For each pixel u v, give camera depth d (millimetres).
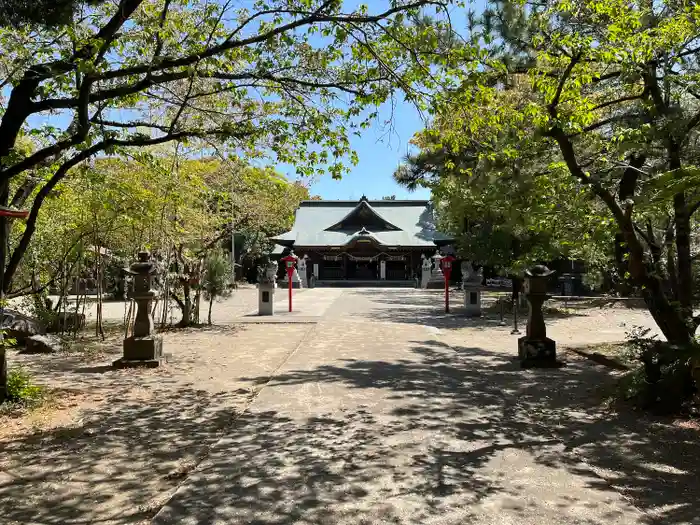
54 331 15430
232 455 4984
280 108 8445
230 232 17406
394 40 7109
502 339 13781
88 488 4328
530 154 8523
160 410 6766
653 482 4340
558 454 5004
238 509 3840
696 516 3699
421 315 20828
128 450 5246
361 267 52375
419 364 9867
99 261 15008
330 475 4488
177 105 8891
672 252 8297
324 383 8148
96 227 12734
